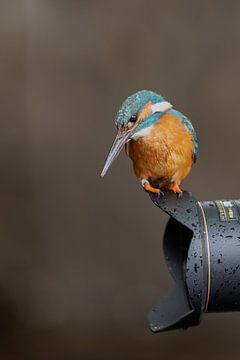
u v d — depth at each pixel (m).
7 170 13.58
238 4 12.73
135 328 13.00
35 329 13.20
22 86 13.50
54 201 13.55
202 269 4.86
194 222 5.00
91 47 13.28
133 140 5.37
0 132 13.52
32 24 13.41
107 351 12.59
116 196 13.32
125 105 5.28
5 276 13.57
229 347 12.30
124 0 13.07
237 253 4.89
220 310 5.07
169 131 5.32
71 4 13.30
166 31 12.91
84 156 13.45
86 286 13.40
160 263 13.21
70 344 12.77
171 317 5.12
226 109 12.73
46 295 13.45
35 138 13.55
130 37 13.07
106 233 13.41
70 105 13.41
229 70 12.75
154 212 13.18
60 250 13.52
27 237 13.67
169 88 12.89
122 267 13.35
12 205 13.66
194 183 12.72
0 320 13.33
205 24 12.80
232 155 12.70
